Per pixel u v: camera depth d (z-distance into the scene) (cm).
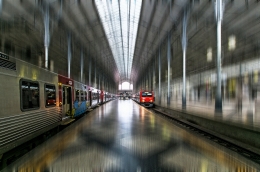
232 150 578
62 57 2489
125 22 2730
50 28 1714
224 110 1383
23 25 1426
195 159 503
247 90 1670
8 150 474
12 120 497
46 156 521
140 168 442
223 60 1953
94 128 938
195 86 2612
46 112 736
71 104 1192
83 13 1941
